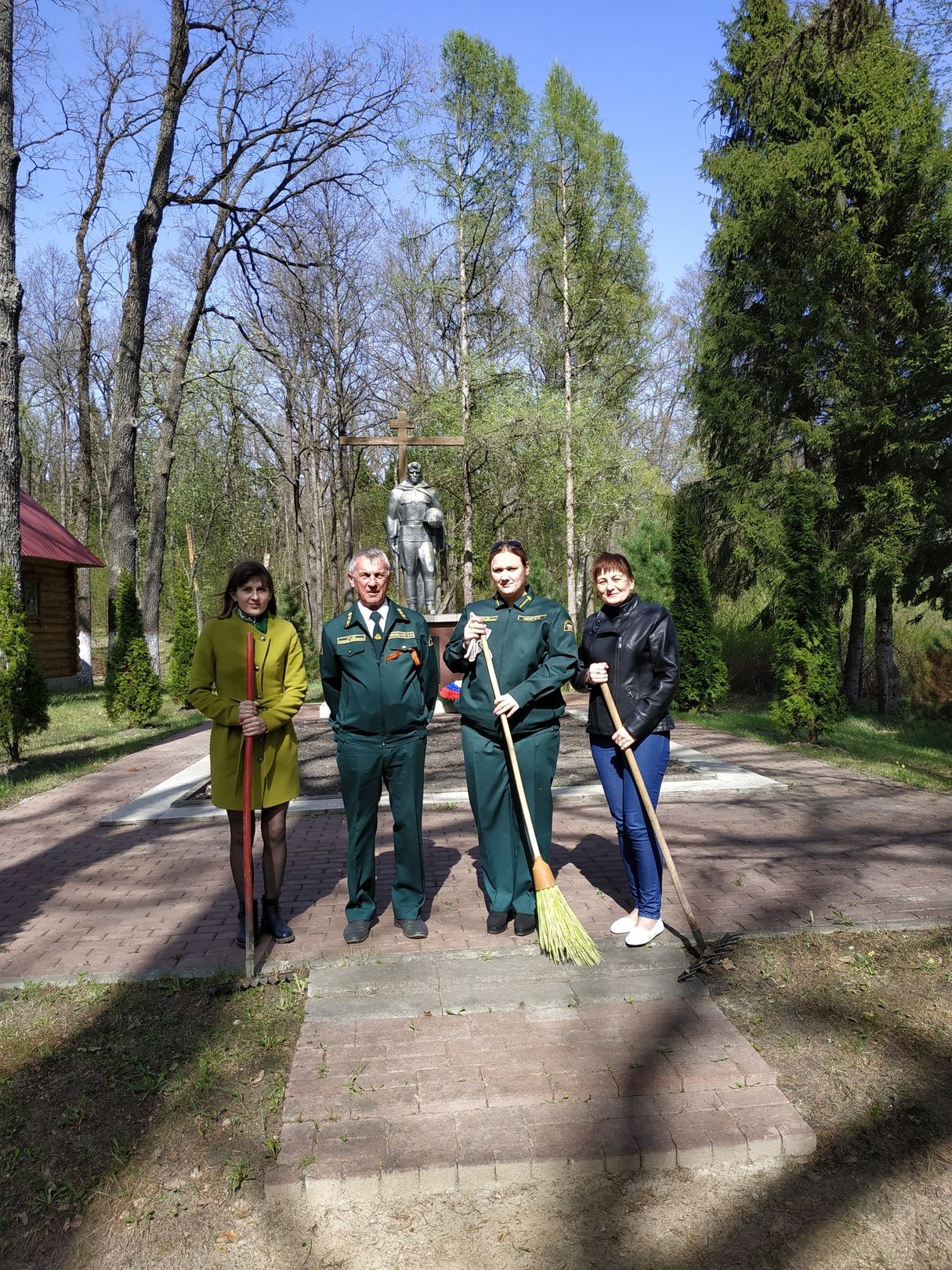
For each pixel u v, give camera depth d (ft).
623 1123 8.66
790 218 43.37
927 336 40.06
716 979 11.73
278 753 13.14
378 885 16.01
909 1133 8.73
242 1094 9.51
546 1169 8.18
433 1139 8.45
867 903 14.46
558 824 20.08
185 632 51.72
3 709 30.66
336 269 58.23
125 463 48.93
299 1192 8.00
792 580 31.27
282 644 13.09
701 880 15.78
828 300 41.45
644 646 12.39
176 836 20.33
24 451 126.93
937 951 12.57
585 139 67.31
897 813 20.70
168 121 46.88
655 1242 7.55
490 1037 10.25
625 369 83.46
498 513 84.43
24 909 15.42
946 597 40.57
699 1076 9.36
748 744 31.89
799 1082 9.52
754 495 45.29
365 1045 10.13
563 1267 7.32
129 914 14.96
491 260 73.20
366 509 122.52
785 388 44.70
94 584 133.80
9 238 32.68
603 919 13.87
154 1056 10.32
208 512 110.52
